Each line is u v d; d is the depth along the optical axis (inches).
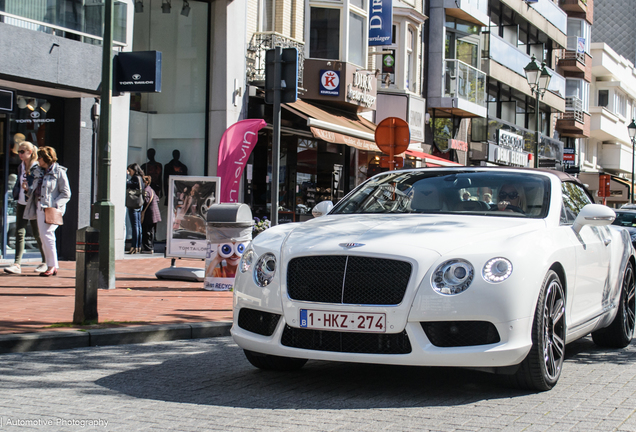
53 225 461.4
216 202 466.3
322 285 196.2
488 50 1304.1
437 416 177.6
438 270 188.5
